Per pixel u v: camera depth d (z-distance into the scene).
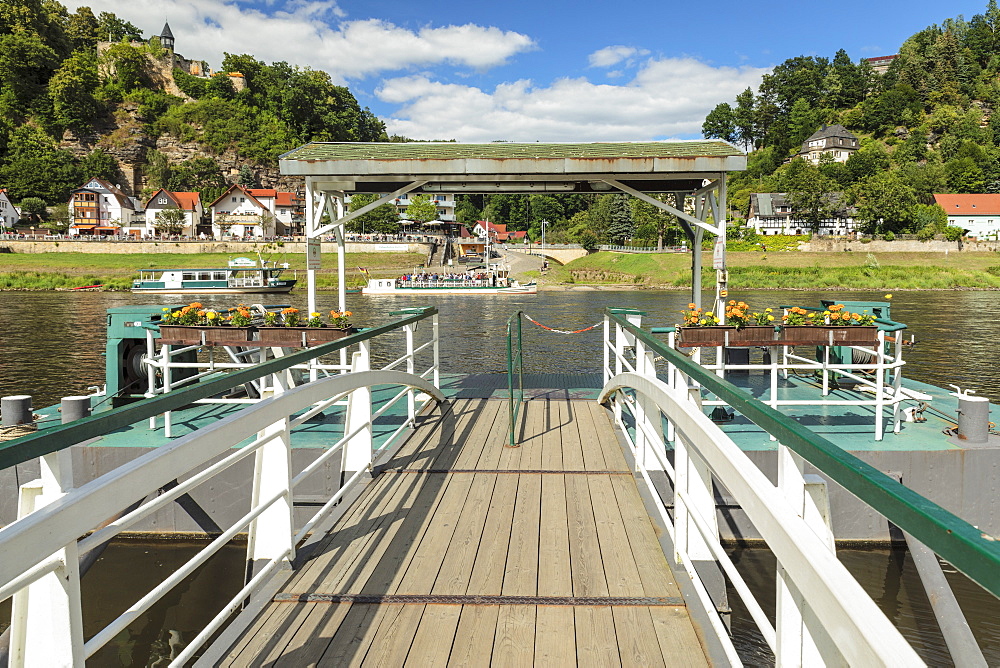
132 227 91.69
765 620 1.97
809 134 133.62
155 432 6.25
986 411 5.61
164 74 128.62
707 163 7.30
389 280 48.19
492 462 5.02
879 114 136.25
